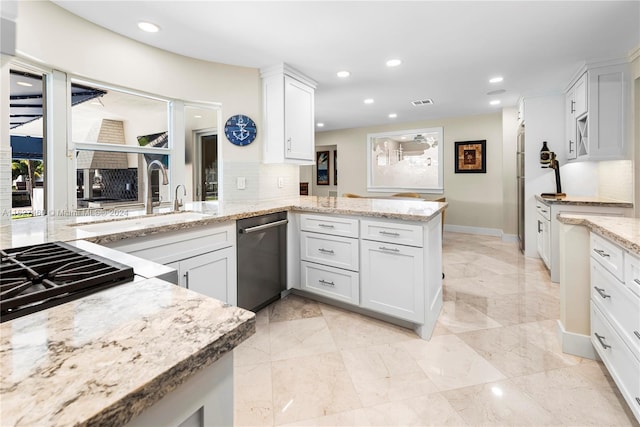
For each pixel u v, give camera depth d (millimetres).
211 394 574
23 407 375
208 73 3043
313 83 3586
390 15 2256
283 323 2393
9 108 1926
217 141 3297
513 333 2232
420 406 1539
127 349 503
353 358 1941
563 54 2947
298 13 2221
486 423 1432
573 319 1970
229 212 2314
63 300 697
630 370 1373
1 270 866
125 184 2721
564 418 1453
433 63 3143
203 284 2031
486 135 5879
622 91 2980
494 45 2738
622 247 1435
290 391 1651
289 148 3250
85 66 2295
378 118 6176
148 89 2682
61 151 2285
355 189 7473
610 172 3467
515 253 4555
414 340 2148
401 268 2221
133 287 791
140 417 456
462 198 6184
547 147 4113
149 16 2248
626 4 2133
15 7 1216
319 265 2662
